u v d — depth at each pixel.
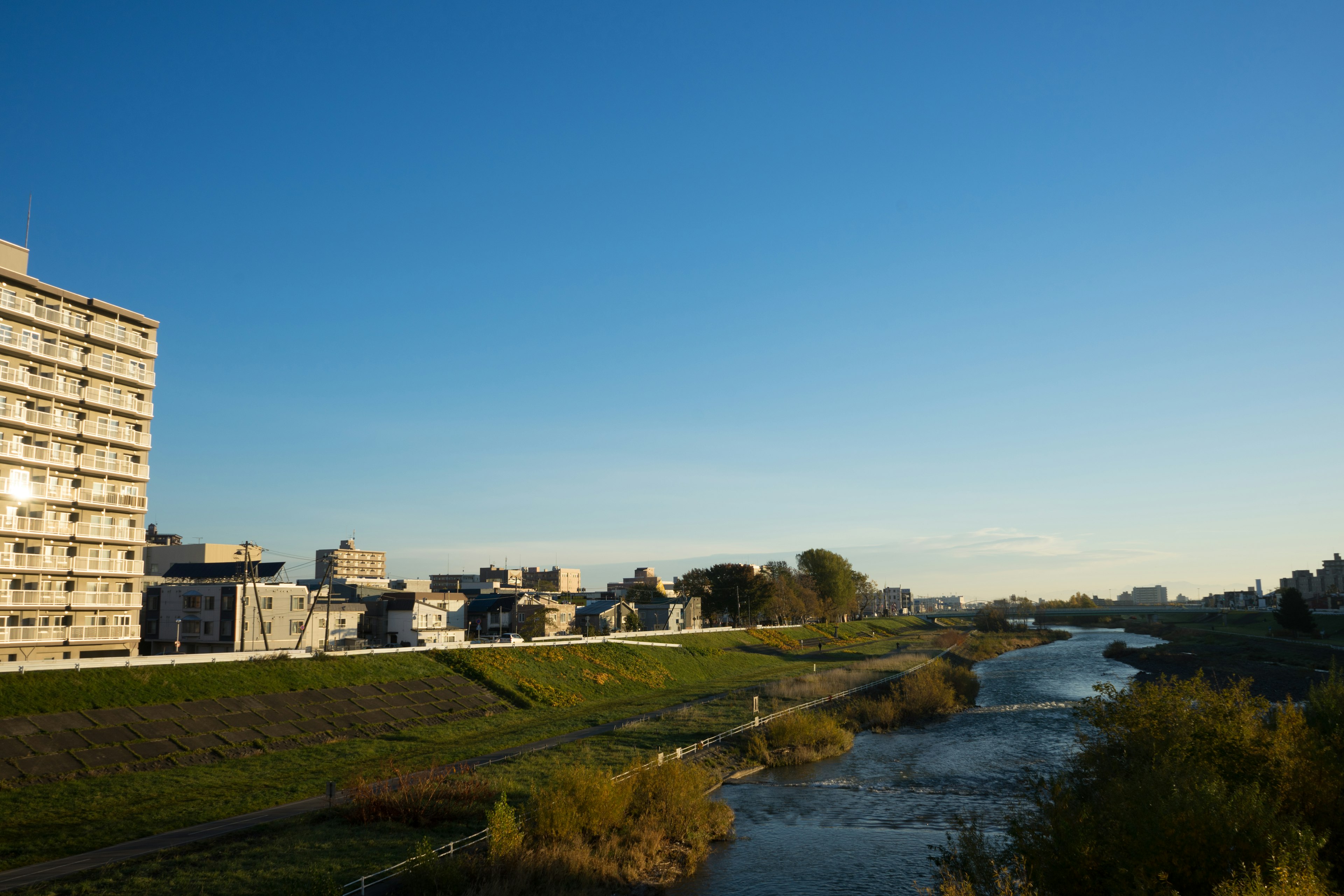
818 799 46.31
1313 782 27.23
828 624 198.12
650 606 147.12
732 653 121.12
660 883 32.28
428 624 100.00
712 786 47.62
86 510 61.81
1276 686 93.12
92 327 63.09
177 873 26.89
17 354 57.72
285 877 26.84
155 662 51.50
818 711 70.88
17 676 43.75
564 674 80.44
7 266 58.75
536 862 29.58
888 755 58.72
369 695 59.59
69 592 59.34
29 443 58.53
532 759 47.06
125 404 65.75
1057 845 23.52
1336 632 150.50
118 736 42.62
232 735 47.06
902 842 37.91
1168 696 33.34
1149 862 21.28
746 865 34.72
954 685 87.06
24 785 35.81
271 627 79.44
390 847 30.52
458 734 56.12
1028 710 78.31
